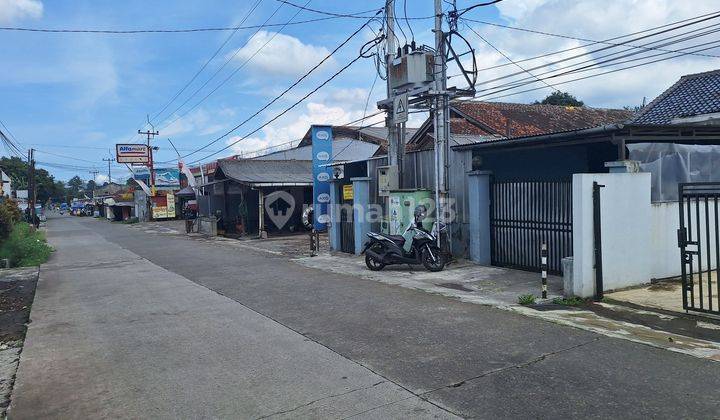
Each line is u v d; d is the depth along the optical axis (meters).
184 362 5.74
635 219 8.58
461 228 12.62
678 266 9.38
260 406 4.47
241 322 7.49
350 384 4.89
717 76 19.73
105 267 14.87
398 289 9.59
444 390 4.66
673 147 9.73
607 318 6.99
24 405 4.71
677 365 5.07
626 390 4.50
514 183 11.22
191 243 22.70
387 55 13.95
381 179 13.99
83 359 6.00
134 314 8.29
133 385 5.10
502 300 8.34
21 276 13.30
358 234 14.91
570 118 26.89
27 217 48.81
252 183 23.16
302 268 12.95
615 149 10.78
